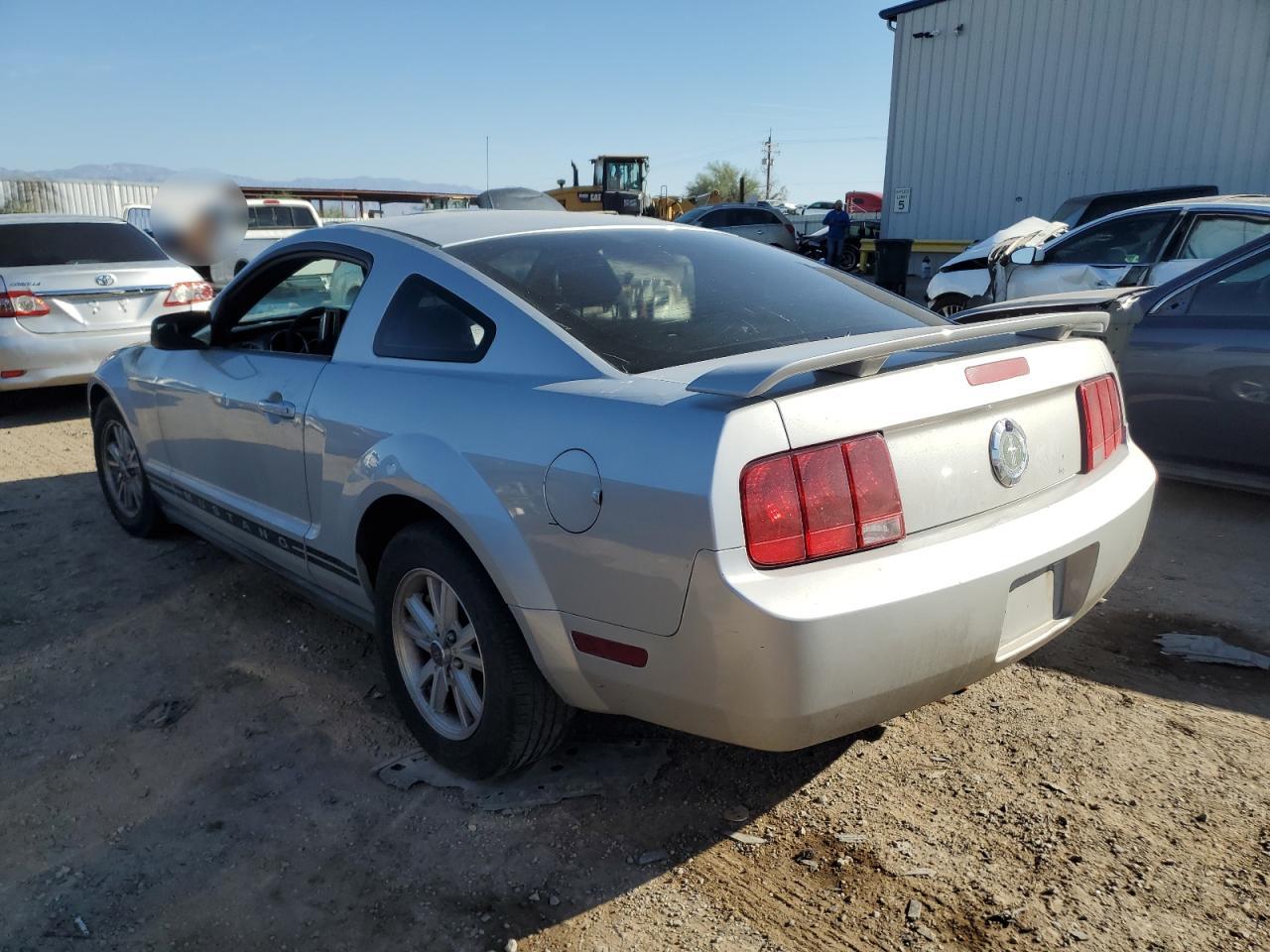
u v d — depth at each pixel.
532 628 2.32
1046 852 2.33
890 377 2.10
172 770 2.80
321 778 2.74
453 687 2.67
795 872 2.30
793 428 1.97
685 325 2.59
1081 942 2.06
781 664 1.94
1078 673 3.20
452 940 2.12
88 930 2.17
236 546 3.76
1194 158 14.23
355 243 3.14
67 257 7.76
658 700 2.17
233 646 3.58
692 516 1.96
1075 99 15.23
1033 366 2.39
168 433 4.01
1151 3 14.26
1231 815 2.45
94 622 3.80
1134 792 2.55
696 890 2.25
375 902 2.24
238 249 14.85
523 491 2.29
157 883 2.32
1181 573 4.02
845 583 1.98
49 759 2.87
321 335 3.30
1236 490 4.75
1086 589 2.47
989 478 2.27
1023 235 8.23
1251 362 4.45
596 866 2.34
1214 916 2.12
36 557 4.51
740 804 2.56
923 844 2.38
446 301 2.74
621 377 2.32
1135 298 4.91
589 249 2.94
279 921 2.19
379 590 2.80
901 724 2.92
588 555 2.16
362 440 2.76
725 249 3.18
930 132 17.06
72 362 7.42
